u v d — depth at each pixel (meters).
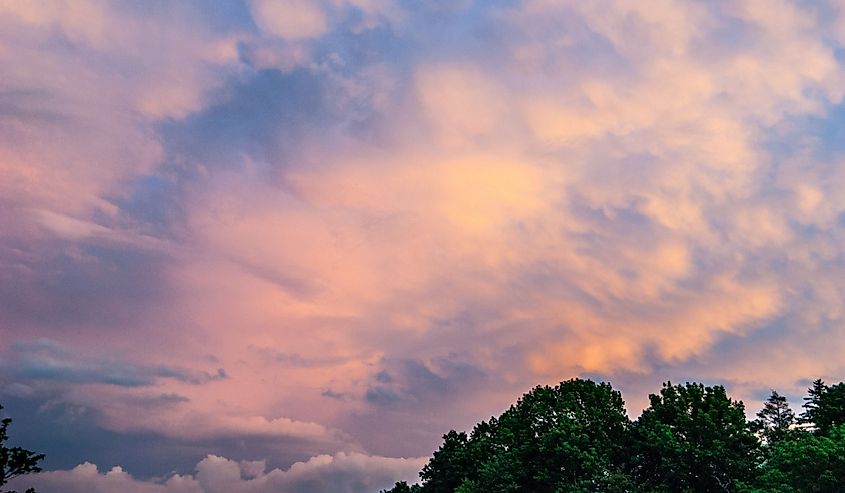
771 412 85.31
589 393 73.56
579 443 66.25
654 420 66.31
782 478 50.34
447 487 83.56
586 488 61.88
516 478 68.19
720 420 62.97
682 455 60.91
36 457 49.88
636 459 66.31
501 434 75.12
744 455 60.88
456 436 90.12
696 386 67.19
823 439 49.81
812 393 62.56
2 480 48.69
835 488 48.12
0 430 50.06
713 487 61.47
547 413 71.44
